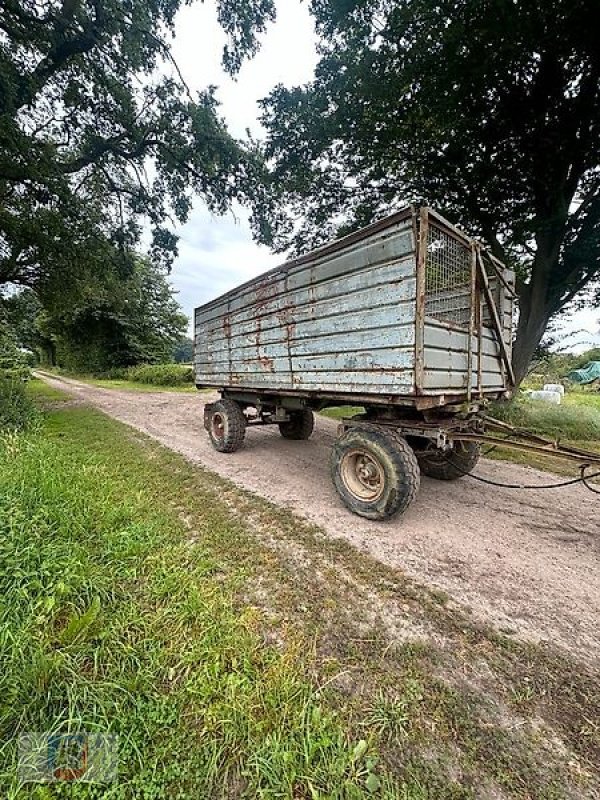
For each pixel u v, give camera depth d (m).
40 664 1.61
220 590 2.43
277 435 7.68
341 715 1.59
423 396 3.01
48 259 8.86
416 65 7.35
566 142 7.39
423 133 8.18
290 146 9.91
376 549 3.07
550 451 3.21
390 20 7.28
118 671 1.72
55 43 7.86
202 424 8.74
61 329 23.53
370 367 3.32
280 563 2.82
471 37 6.53
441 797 1.29
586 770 1.40
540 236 8.21
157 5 8.30
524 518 3.72
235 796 1.27
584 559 2.95
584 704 1.69
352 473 3.82
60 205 8.20
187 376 22.22
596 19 5.89
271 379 4.78
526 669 1.88
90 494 3.65
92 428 7.75
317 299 3.91
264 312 4.86
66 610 2.11
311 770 1.33
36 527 2.83
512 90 7.20
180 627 2.03
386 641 2.04
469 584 2.60
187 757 1.38
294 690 1.66
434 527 3.49
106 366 29.83
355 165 9.74
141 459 5.50
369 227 3.24
